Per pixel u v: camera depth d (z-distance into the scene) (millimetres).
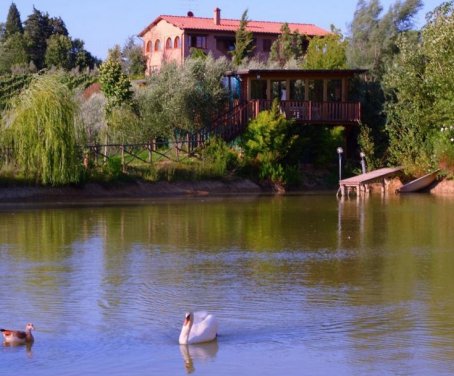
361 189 49062
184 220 35188
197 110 56188
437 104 52281
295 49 77812
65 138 45062
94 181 47312
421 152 53031
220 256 25609
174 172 50125
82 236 29953
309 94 60250
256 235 30406
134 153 53438
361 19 72750
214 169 51375
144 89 57719
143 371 14562
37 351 15609
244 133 54500
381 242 28578
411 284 21312
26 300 19438
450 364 14906
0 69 92875
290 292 20359
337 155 55906
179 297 19781
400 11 72562
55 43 101375
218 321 17609
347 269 23406
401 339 16328
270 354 15445
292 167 53594
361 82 60125
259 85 59406
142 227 32688
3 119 46125
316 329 17016
